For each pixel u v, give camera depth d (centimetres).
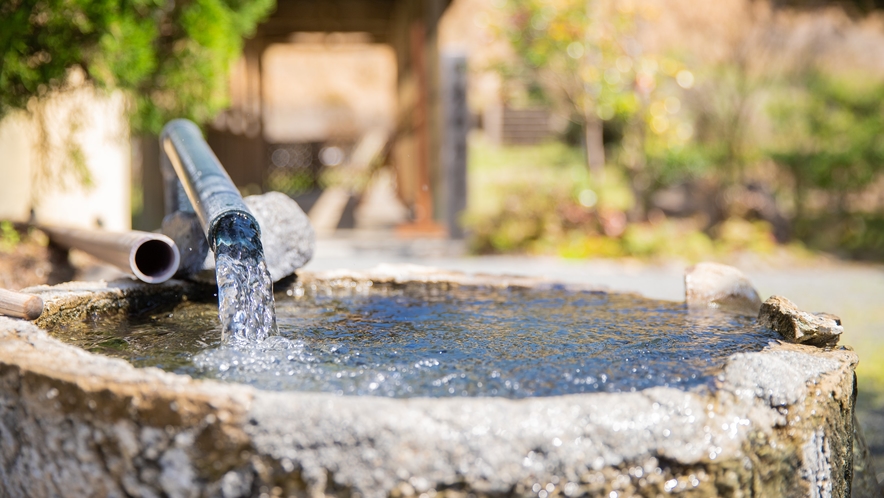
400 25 1303
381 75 2141
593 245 809
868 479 203
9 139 545
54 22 418
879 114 1031
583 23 837
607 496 128
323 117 2112
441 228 962
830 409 156
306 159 2047
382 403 128
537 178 976
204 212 232
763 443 139
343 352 192
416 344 201
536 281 299
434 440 125
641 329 220
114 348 194
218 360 180
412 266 320
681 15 989
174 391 126
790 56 1049
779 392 146
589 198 853
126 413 127
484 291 290
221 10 531
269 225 282
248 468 124
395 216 1273
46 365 139
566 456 127
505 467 125
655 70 871
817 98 1034
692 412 135
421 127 1114
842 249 929
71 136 533
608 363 176
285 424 124
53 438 134
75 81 545
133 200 899
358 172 1942
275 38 1450
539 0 845
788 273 757
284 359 183
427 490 124
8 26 388
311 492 124
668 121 891
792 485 146
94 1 418
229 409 124
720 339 202
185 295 271
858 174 986
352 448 124
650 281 657
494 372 169
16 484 140
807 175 1023
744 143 1031
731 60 1004
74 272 470
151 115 543
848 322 523
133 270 244
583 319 238
